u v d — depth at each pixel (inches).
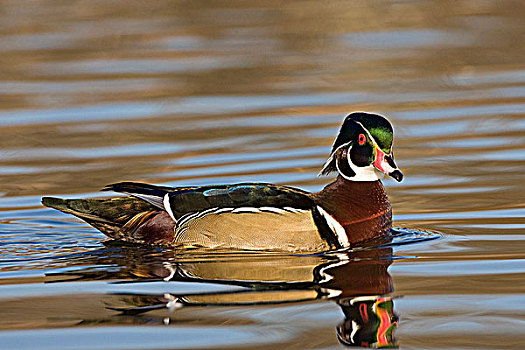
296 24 1159.0
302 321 360.8
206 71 948.0
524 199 557.0
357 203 481.1
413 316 365.1
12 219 540.1
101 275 427.8
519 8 1215.6
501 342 337.4
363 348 332.2
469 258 445.7
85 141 711.7
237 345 336.2
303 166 631.8
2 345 339.0
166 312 372.5
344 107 800.9
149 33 1122.7
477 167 631.8
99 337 346.0
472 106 800.9
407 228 506.6
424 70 938.7
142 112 797.9
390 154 481.7
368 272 426.0
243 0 1311.5
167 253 468.1
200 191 483.5
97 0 1331.2
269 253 465.1
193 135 721.6
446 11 1216.2
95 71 953.5
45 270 439.2
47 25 1166.3
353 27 1143.0
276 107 805.9
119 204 494.9
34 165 655.1
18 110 807.7
